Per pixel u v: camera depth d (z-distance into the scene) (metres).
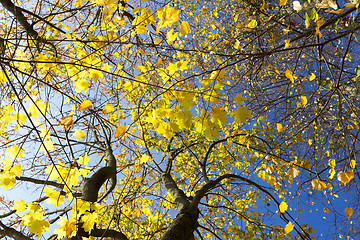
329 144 3.61
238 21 4.89
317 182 1.92
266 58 3.59
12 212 3.51
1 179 1.59
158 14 1.32
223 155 4.87
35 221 1.59
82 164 1.63
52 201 1.65
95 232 2.53
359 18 3.03
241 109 1.41
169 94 1.47
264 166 2.48
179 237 2.18
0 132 1.96
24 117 1.89
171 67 1.49
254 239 4.07
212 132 1.45
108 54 2.02
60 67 1.86
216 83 1.37
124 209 4.05
